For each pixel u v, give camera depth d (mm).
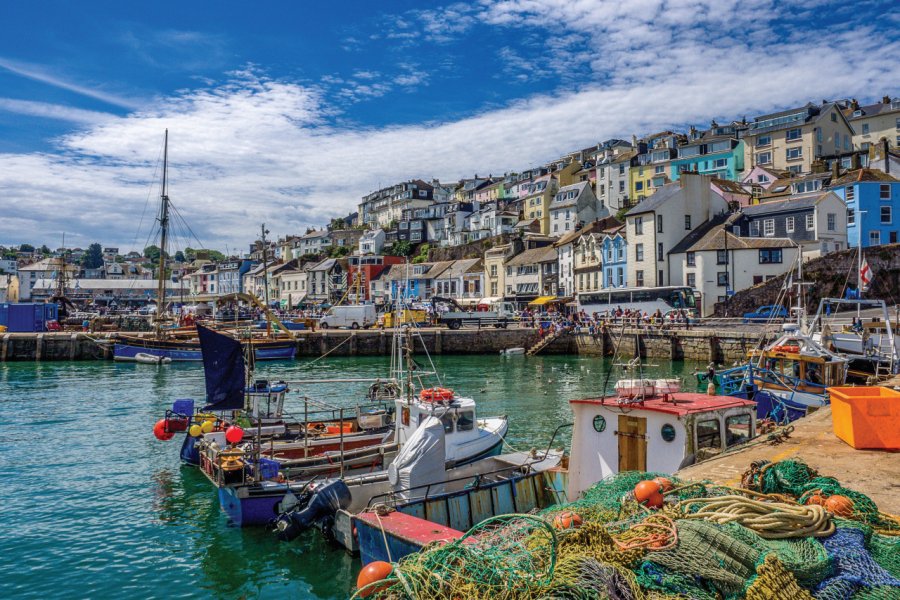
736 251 54156
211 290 143375
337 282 106625
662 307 52438
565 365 45000
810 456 9914
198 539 13594
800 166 81688
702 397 12156
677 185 62469
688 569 5207
